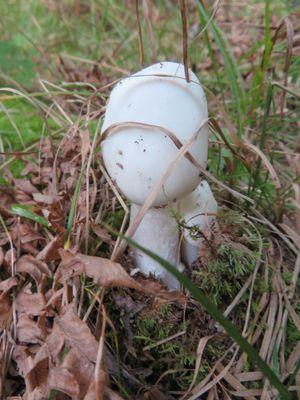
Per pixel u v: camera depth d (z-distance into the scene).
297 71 0.28
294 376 0.16
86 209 0.19
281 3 0.37
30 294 0.18
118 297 0.18
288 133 0.29
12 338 0.17
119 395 0.16
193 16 0.43
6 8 0.47
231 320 0.19
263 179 0.25
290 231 0.21
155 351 0.18
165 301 0.18
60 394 0.15
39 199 0.20
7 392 0.17
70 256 0.17
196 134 0.15
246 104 0.27
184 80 0.16
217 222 0.19
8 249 0.20
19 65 0.34
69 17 0.46
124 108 0.16
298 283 0.20
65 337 0.16
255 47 0.28
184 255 0.20
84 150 0.19
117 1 0.48
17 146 0.26
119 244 0.19
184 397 0.17
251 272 0.19
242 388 0.17
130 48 0.39
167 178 0.16
